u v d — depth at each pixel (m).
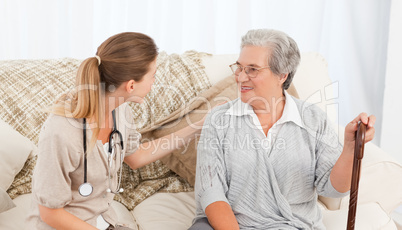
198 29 3.01
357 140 1.34
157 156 1.81
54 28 2.81
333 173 1.53
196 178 1.65
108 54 1.35
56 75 2.07
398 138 3.08
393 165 1.88
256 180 1.60
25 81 2.03
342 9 3.29
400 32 2.93
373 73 3.35
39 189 1.31
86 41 2.83
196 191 1.64
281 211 1.57
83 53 2.84
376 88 3.37
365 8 3.24
